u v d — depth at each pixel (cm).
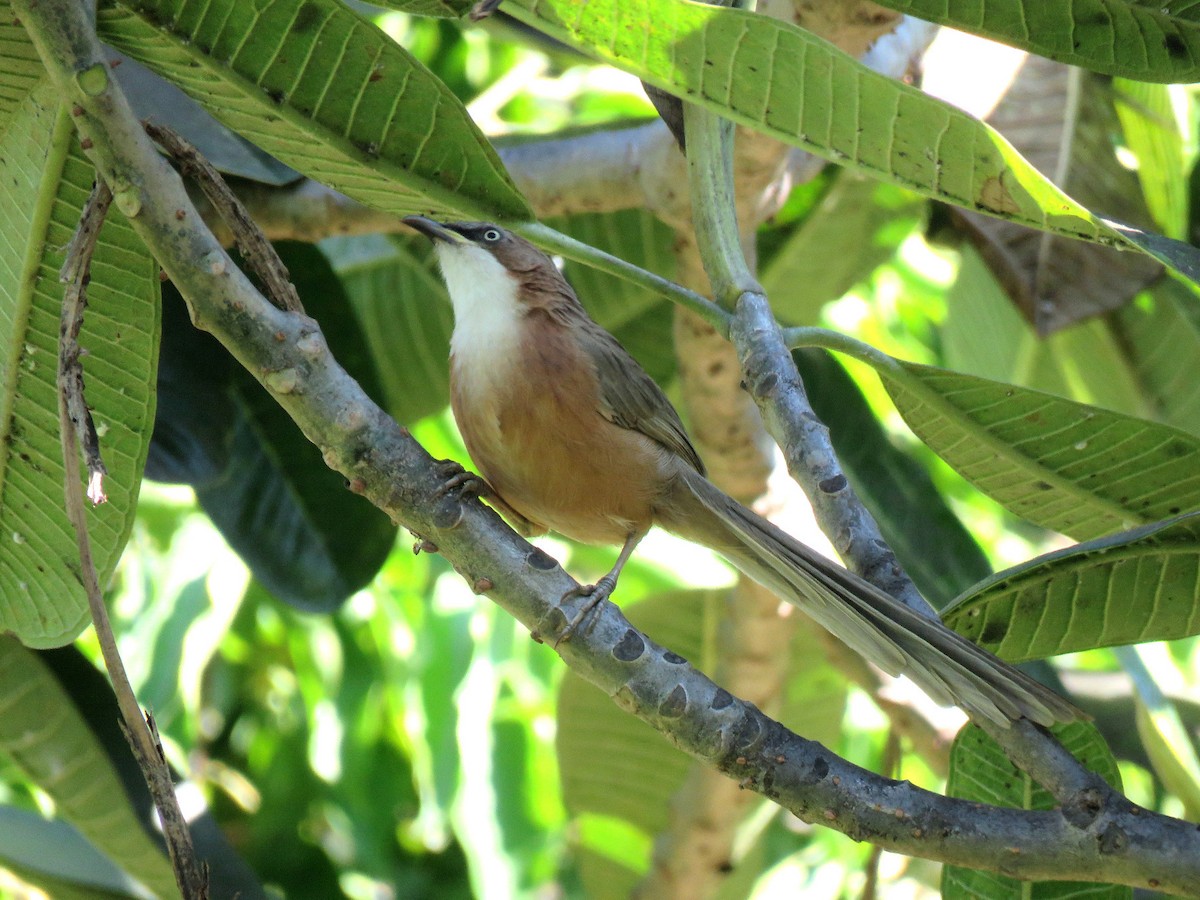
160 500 1297
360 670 1436
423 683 1337
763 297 619
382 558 971
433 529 542
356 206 918
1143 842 483
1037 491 670
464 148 585
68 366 487
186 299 523
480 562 542
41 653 794
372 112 574
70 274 498
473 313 785
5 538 656
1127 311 1186
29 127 557
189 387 911
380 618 1406
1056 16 590
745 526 664
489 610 1348
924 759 1077
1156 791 1315
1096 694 1181
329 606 962
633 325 1224
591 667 534
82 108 495
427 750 1324
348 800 1484
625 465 759
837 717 1280
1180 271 559
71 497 479
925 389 625
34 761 793
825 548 1109
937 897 1277
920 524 1103
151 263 585
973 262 1266
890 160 555
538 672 1438
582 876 1261
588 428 756
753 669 1122
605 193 992
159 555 1298
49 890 912
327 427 535
